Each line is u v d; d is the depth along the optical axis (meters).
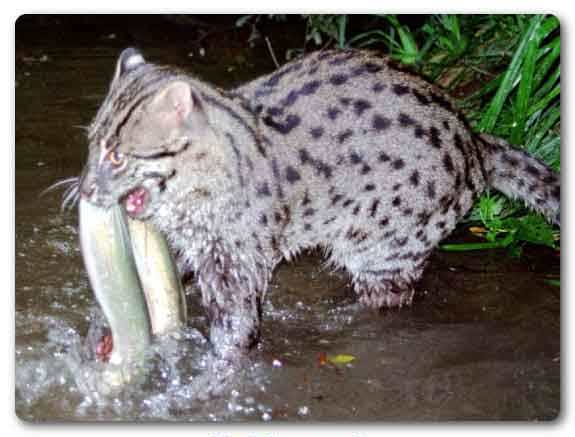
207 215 1.55
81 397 1.52
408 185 1.63
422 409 1.51
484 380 1.56
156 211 1.53
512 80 1.92
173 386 1.54
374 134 1.62
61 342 1.60
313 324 1.68
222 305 1.60
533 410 1.51
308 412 1.50
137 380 1.53
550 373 1.58
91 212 1.46
